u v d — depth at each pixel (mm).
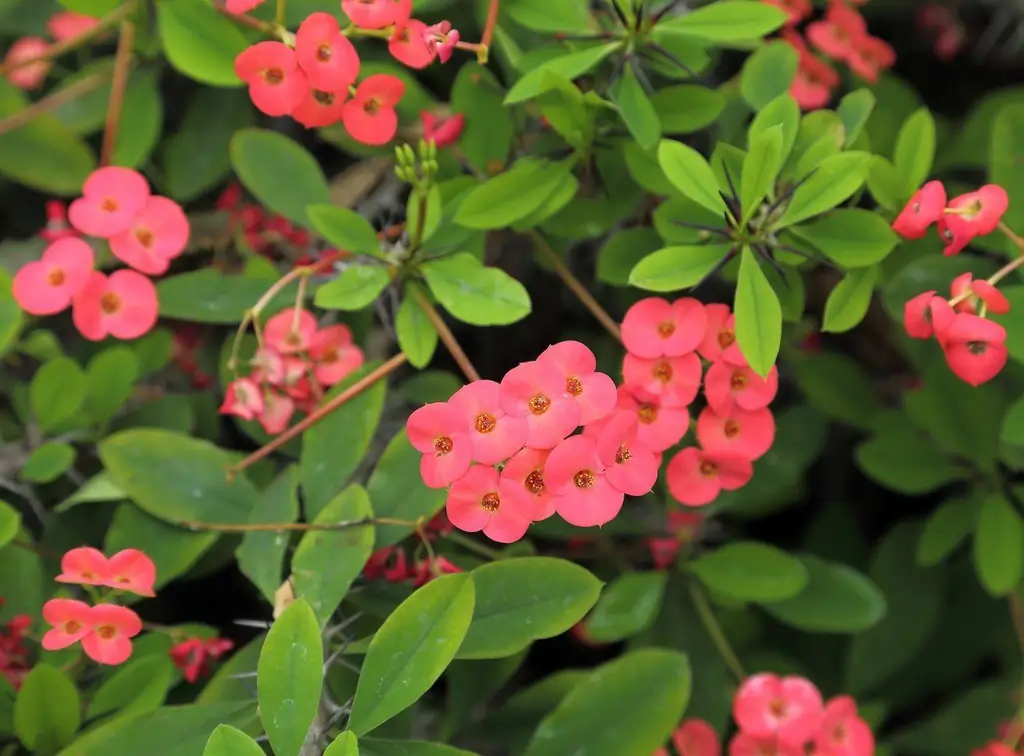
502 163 492
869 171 468
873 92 556
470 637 448
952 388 525
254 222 533
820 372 540
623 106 467
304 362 482
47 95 559
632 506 528
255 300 492
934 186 451
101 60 530
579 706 462
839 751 480
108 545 474
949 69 628
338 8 476
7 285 485
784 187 468
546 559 453
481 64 485
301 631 427
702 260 457
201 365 541
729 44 512
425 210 466
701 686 519
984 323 443
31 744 455
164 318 546
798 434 535
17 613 476
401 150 459
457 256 470
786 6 532
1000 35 611
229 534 492
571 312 553
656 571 516
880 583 553
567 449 422
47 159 520
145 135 523
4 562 478
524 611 451
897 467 533
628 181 492
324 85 452
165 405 509
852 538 583
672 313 454
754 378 456
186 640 473
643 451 431
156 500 473
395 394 508
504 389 425
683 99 481
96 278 473
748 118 516
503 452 423
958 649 570
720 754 522
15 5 547
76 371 486
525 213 473
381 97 461
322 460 469
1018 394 532
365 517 452
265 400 485
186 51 472
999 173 488
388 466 467
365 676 432
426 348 472
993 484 530
